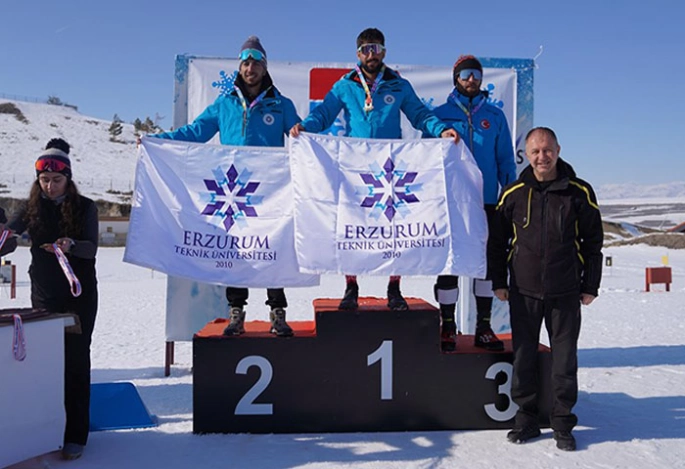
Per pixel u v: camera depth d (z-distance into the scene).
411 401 4.00
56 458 3.47
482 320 4.31
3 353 3.09
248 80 4.36
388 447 3.67
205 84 6.15
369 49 4.30
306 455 3.52
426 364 4.01
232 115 4.45
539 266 3.78
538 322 3.85
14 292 15.17
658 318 10.55
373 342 3.98
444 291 4.22
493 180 4.53
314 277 4.12
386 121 4.36
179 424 4.17
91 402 4.42
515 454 3.54
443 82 6.28
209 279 4.05
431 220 4.09
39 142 106.75
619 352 7.11
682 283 19.22
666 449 3.60
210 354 3.92
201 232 4.10
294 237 4.12
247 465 3.35
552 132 3.80
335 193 4.12
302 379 3.96
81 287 3.62
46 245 3.50
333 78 6.19
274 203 4.20
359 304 4.38
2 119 115.06
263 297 14.30
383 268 4.04
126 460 3.44
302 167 4.15
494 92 6.35
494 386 4.05
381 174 4.16
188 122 6.17
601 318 10.53
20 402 3.16
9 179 81.88
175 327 6.04
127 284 18.66
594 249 3.80
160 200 4.10
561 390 3.71
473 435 3.91
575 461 3.42
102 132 121.69
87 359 3.59
